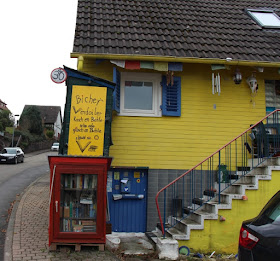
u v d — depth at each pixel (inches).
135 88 312.8
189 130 310.5
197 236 250.2
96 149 243.0
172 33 336.8
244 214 257.6
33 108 1920.5
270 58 304.3
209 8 422.0
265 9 431.2
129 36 315.9
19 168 860.0
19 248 226.5
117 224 296.8
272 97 329.7
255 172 278.5
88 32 314.8
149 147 303.6
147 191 300.2
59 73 245.1
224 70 322.7
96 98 249.9
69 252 220.5
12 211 336.5
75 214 231.1
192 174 295.7
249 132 318.0
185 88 315.0
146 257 233.8
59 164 226.1
